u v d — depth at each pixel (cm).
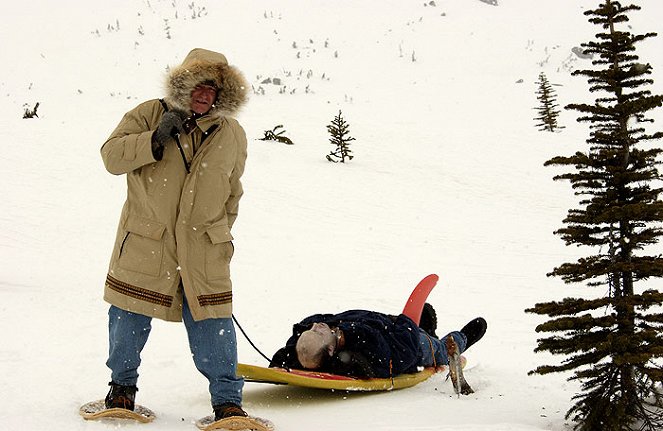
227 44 8794
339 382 643
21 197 2455
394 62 8188
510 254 2073
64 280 1448
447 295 1528
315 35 9338
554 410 615
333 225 2386
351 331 688
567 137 4512
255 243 2080
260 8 10512
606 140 558
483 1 10956
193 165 517
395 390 697
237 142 542
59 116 4709
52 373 665
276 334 1038
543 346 560
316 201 2745
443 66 8056
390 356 686
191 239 515
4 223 2111
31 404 541
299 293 1489
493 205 2877
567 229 561
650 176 535
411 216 2608
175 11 10031
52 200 2456
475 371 811
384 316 737
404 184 3177
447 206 2816
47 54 7869
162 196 513
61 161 3038
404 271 1806
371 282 1656
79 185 2695
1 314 991
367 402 636
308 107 5653
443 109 5688
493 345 1031
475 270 1841
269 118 5053
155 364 761
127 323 516
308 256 1945
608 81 561
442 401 643
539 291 1589
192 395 633
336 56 8375
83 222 2206
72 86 6594
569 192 3138
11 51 7912
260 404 630
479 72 7806
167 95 520
